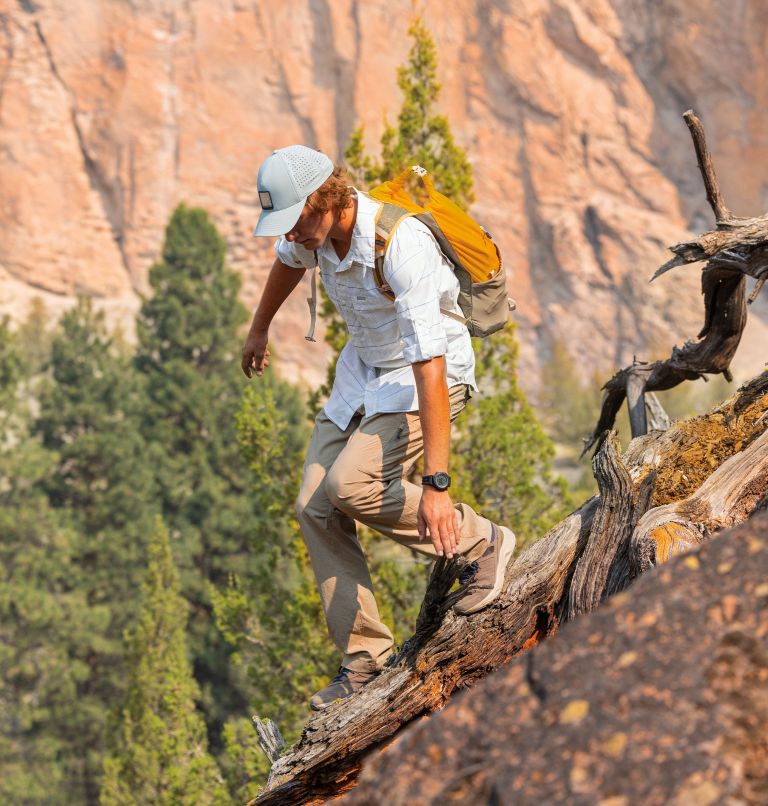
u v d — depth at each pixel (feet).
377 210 9.89
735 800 4.91
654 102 254.27
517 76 249.55
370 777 5.64
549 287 253.65
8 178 255.50
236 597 39.65
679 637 5.62
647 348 244.22
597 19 250.16
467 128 252.21
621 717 5.33
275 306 12.34
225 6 254.68
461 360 10.58
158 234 260.62
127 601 110.83
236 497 112.98
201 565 112.88
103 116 258.37
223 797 41.16
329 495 10.50
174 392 123.03
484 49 250.98
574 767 5.20
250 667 38.73
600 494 12.06
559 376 230.27
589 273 250.57
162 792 57.06
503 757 5.38
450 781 5.40
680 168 253.85
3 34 254.47
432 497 9.60
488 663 11.26
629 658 5.61
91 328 130.52
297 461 38.96
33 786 93.45
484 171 253.03
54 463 116.88
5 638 103.55
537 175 252.21
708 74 247.91
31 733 100.32
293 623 37.24
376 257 9.79
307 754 10.98
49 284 257.34
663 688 5.41
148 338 135.33
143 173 258.16
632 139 253.24
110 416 128.98
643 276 246.88
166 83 257.34
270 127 258.98
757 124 248.32
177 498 118.83
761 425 13.83
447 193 38.04
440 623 11.25
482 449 37.09
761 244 15.48
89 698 101.24
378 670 11.46
